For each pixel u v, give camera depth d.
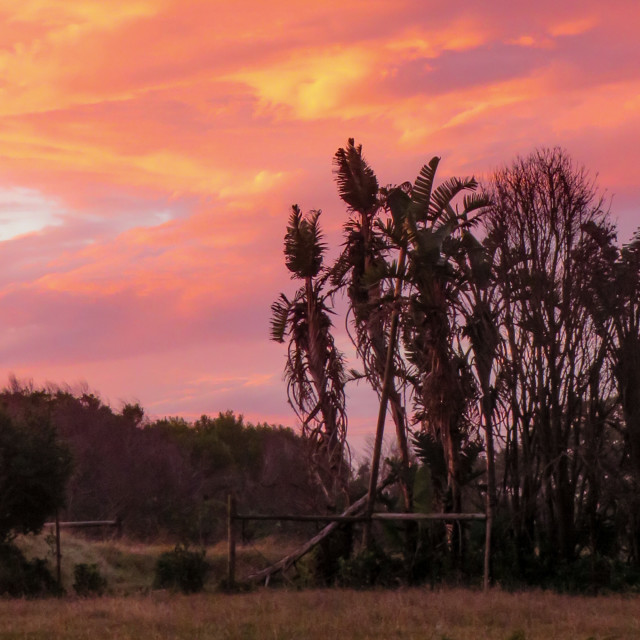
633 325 24.27
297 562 24.56
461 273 23.92
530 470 23.86
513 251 24.30
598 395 24.34
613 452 24.69
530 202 24.42
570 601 17.92
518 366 24.16
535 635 12.76
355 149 26.30
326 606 16.58
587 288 24.03
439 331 23.30
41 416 23.42
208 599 18.75
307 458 26.28
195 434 68.69
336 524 24.48
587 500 23.89
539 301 23.91
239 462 65.06
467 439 23.92
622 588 21.80
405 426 25.45
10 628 13.79
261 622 13.82
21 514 22.31
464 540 23.44
